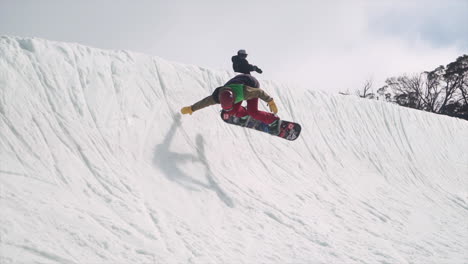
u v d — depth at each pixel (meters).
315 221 3.54
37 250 1.85
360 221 3.91
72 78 3.25
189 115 4.05
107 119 3.26
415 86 31.72
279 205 3.62
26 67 2.96
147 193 2.90
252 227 3.10
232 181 3.68
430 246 3.66
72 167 2.68
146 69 4.03
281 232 3.16
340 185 4.81
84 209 2.37
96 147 2.98
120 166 3.00
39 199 2.22
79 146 2.87
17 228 1.91
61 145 2.76
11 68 2.85
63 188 2.47
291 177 4.39
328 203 4.12
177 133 3.76
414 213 4.68
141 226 2.48
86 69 3.43
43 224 2.04
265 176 4.13
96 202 2.52
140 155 3.25
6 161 2.37
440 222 4.59
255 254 2.71
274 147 4.71
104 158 2.95
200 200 3.17
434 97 30.83
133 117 3.50
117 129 3.27
